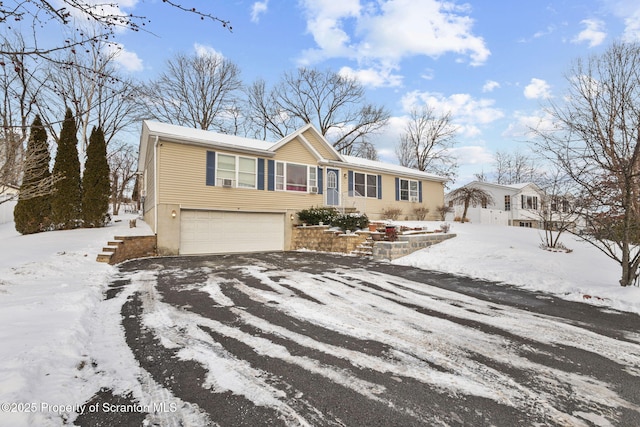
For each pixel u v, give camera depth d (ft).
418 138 111.14
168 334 12.30
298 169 49.70
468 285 21.54
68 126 39.37
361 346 11.44
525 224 89.25
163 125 44.60
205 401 7.95
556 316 15.19
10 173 18.57
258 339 11.94
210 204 40.91
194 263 30.73
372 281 22.54
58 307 13.94
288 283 21.65
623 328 13.60
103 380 8.84
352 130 103.14
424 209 65.62
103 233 35.53
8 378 7.64
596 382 9.12
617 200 19.15
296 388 8.60
